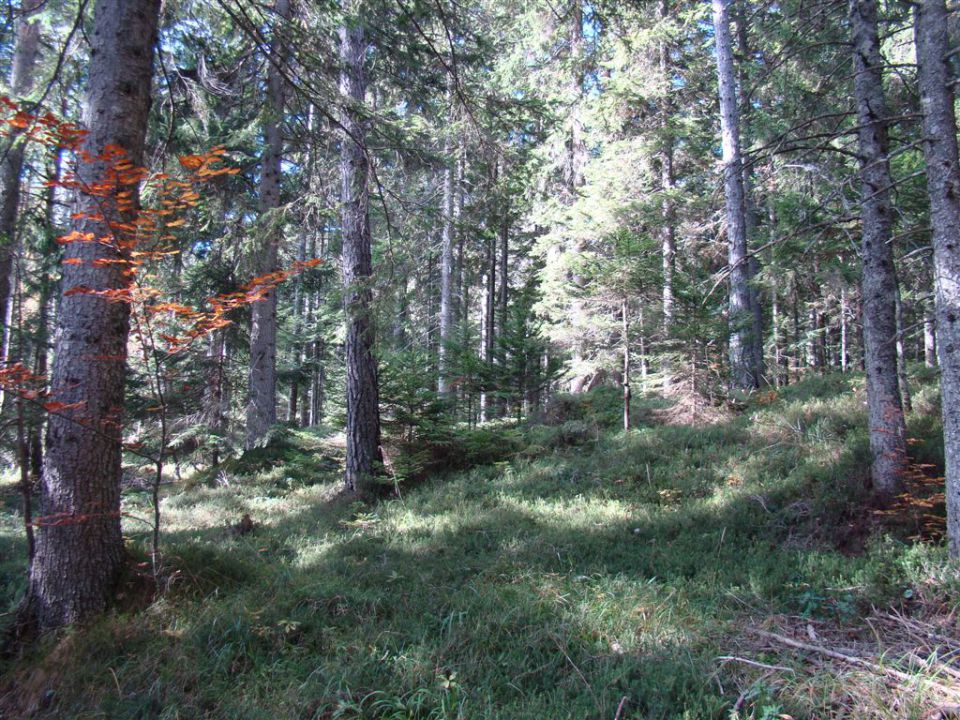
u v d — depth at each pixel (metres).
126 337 4.86
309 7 7.13
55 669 3.90
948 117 5.48
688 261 15.91
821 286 15.14
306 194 10.38
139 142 4.89
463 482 10.27
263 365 13.99
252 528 8.25
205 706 3.63
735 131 12.99
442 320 20.16
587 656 4.13
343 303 9.75
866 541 5.97
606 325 12.95
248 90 9.66
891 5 8.38
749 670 3.98
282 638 4.32
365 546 7.07
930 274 10.12
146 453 5.15
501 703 3.63
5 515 9.99
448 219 8.27
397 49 7.67
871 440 6.78
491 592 5.18
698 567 5.94
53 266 10.77
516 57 15.42
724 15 13.20
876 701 3.50
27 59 10.35
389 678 3.86
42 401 4.43
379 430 10.75
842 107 9.17
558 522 7.59
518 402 16.05
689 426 11.19
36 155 8.93
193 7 7.72
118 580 4.78
